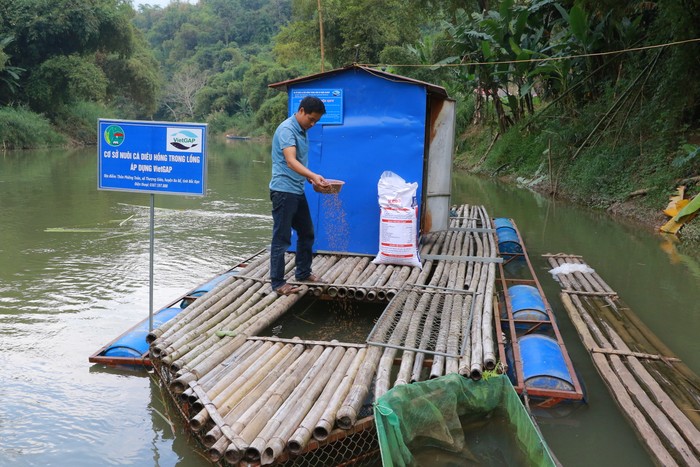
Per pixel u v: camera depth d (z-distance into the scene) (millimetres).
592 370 4027
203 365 3375
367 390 3090
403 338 3762
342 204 5453
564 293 5422
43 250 7477
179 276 6344
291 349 3654
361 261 5270
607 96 12734
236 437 2689
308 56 31750
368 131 5301
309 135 5410
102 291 5750
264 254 5875
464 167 21141
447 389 3021
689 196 9023
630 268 6793
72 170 18672
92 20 34594
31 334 4602
